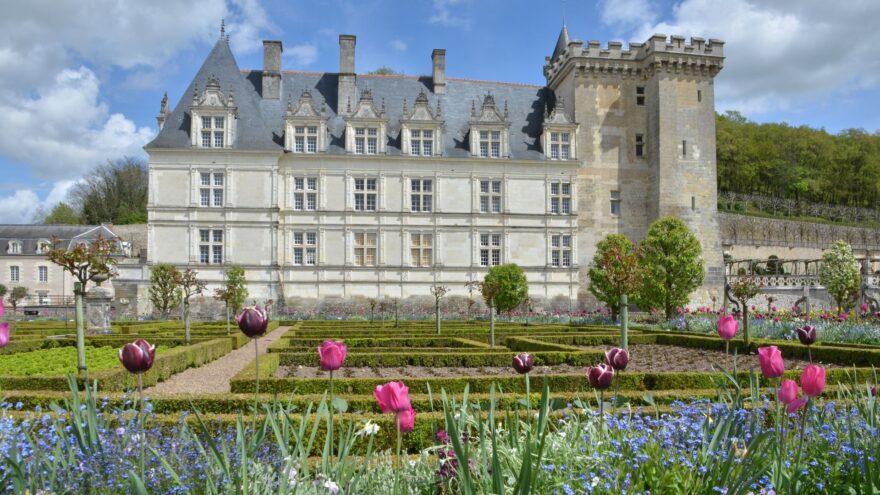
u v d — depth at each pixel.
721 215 73.94
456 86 54.53
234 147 46.16
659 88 52.72
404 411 4.66
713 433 5.86
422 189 49.16
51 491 4.84
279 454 5.54
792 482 4.88
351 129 48.62
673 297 36.53
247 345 26.20
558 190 51.06
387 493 5.12
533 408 10.35
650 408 9.75
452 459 5.01
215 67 49.44
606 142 53.59
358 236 48.41
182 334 25.53
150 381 14.32
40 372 14.56
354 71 51.50
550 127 51.50
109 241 18.69
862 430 6.04
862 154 105.94
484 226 49.56
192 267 45.41
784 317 28.30
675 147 52.66
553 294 50.03
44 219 96.81
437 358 18.05
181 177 45.88
